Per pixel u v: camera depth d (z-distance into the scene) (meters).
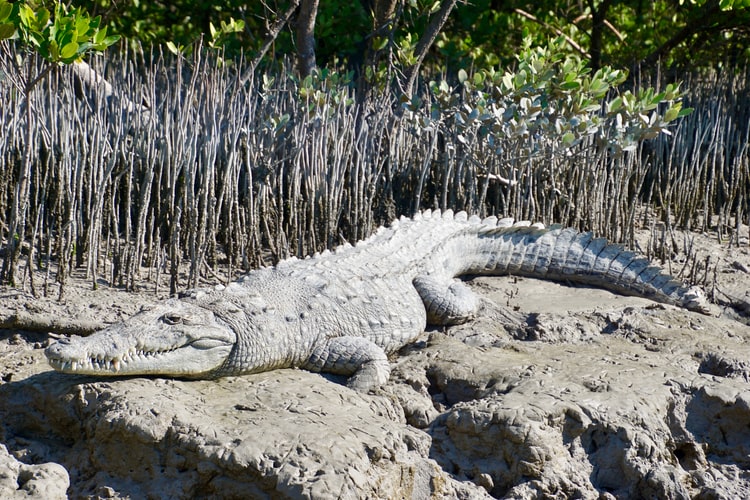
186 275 8.01
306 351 6.38
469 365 6.46
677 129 10.68
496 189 9.52
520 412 5.63
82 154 7.87
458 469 5.67
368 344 6.41
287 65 10.96
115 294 7.41
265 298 6.34
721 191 11.14
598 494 5.55
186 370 5.72
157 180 8.49
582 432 5.69
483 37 14.23
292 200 8.57
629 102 8.81
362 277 6.97
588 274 8.52
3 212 8.20
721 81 11.40
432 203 9.88
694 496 5.61
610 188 10.07
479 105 8.53
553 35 14.75
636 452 5.62
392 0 11.06
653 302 8.09
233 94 8.24
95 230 7.64
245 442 4.97
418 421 6.01
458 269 8.30
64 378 5.72
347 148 8.88
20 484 4.89
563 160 9.30
